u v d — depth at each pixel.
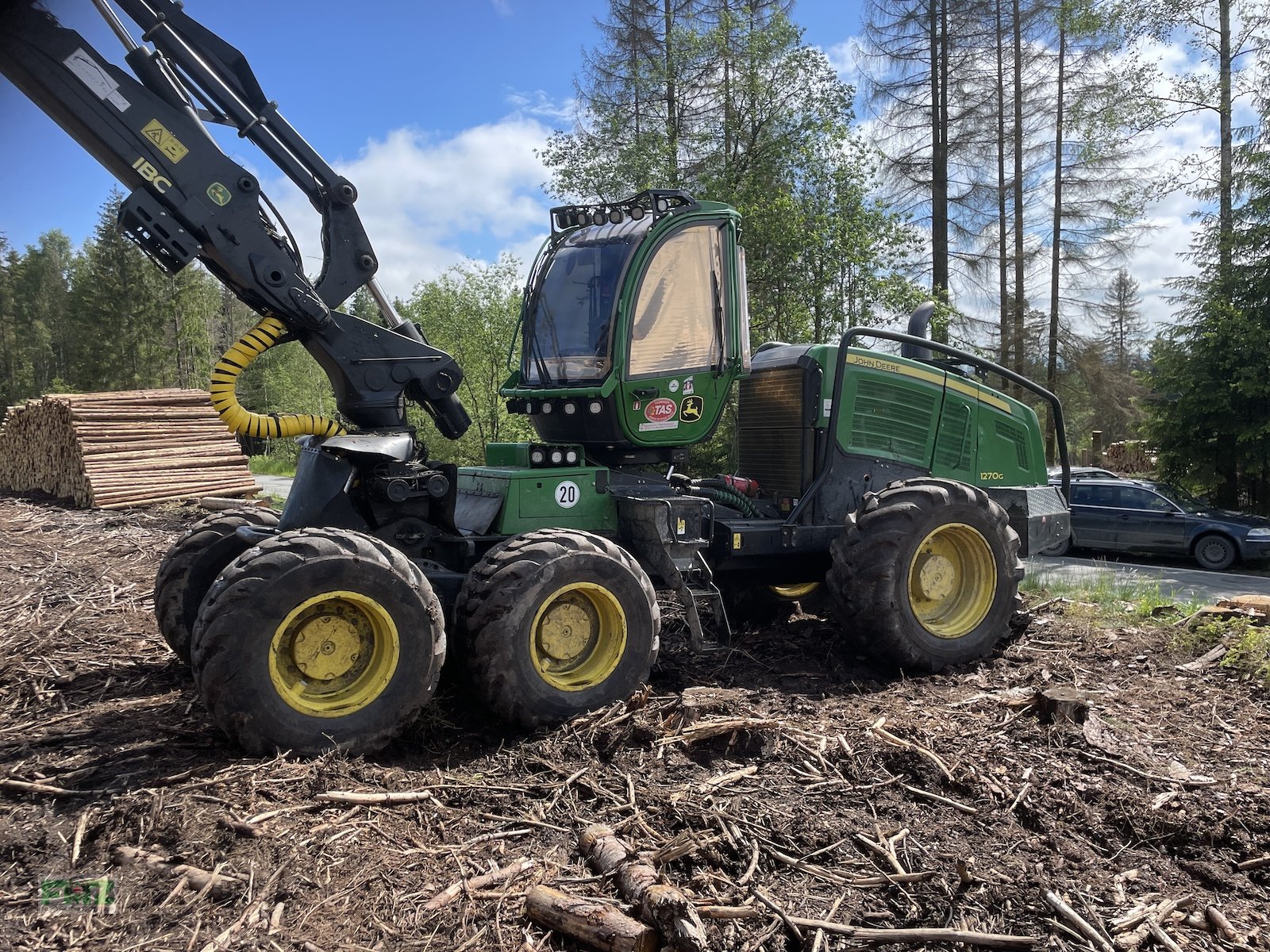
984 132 22.75
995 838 3.47
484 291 23.94
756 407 6.66
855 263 17.67
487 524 5.07
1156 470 17.94
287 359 44.47
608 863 3.05
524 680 4.28
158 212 4.38
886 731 4.36
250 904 2.79
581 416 5.38
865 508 5.60
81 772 3.68
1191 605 7.35
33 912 2.74
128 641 6.12
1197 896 3.12
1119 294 41.19
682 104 20.05
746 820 3.46
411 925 2.74
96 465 14.45
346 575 3.89
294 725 3.82
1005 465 6.89
